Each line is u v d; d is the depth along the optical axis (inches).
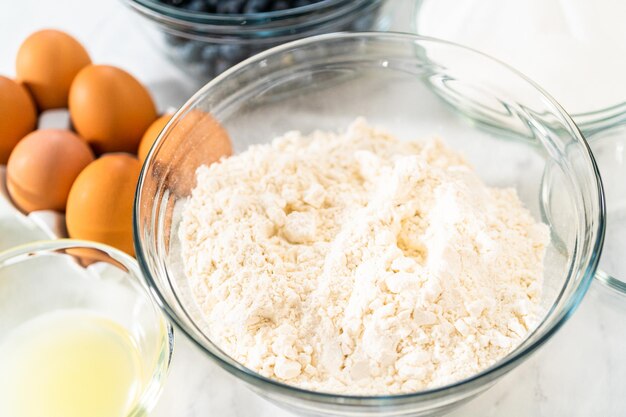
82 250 19.6
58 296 20.1
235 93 20.2
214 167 19.6
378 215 18.0
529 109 19.7
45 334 19.5
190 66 23.3
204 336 16.9
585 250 17.1
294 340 16.9
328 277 17.5
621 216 20.9
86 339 19.3
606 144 21.9
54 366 19.0
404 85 21.9
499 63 19.7
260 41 22.2
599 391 18.7
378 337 16.7
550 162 19.6
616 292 20.0
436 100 22.1
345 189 19.1
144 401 18.0
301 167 19.3
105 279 20.1
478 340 16.9
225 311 17.3
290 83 21.0
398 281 17.0
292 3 22.4
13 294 20.1
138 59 24.9
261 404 19.0
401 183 18.3
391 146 20.3
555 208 19.2
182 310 17.3
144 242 17.4
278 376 16.8
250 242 17.9
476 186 19.2
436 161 19.7
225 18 21.5
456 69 20.4
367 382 16.7
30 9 26.1
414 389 16.6
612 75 21.4
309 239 18.2
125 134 21.5
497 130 21.1
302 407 16.3
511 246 18.2
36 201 20.6
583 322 19.6
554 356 19.2
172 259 18.4
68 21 25.8
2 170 21.3
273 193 18.9
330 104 22.0
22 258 19.9
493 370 15.5
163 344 18.6
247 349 17.1
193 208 18.9
